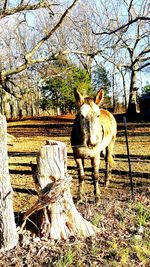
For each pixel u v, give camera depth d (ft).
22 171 31.78
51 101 136.67
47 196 14.26
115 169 30.40
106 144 23.50
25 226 14.92
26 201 21.33
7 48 75.87
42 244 14.03
